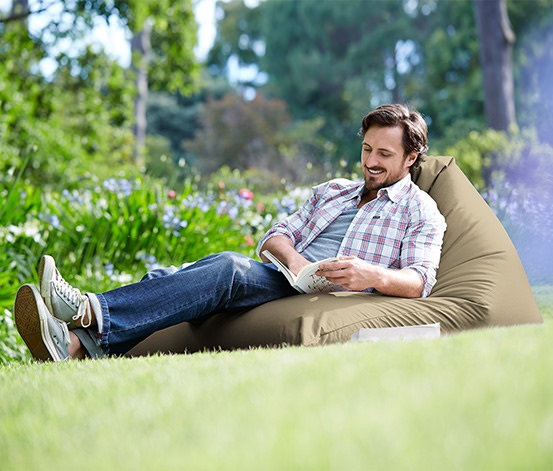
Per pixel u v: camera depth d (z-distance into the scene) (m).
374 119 4.36
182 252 7.98
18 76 15.08
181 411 2.01
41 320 3.77
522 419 1.57
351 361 2.44
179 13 16.91
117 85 16.92
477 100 34.28
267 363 2.60
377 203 4.38
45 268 3.79
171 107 42.12
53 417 2.15
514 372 2.01
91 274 7.31
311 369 2.33
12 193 7.48
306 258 4.44
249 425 1.77
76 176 14.94
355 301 3.99
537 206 8.39
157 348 4.31
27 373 3.08
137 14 14.34
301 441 1.57
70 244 7.64
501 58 21.11
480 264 4.33
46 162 14.60
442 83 36.28
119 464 1.63
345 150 37.16
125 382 2.54
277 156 33.38
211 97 37.31
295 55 41.38
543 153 11.80
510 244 4.52
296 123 38.28
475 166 13.16
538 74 32.88
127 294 3.96
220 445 1.64
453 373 2.06
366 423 1.64
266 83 43.38
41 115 15.52
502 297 4.20
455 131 32.09
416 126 4.37
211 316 4.24
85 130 17.16
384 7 40.19
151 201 8.18
